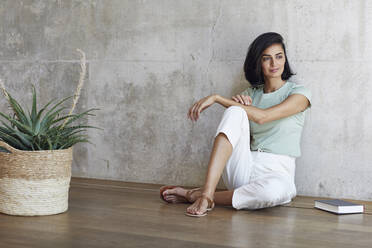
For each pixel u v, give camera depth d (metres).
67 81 3.95
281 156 2.94
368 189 3.12
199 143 3.56
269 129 2.99
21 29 4.09
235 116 2.70
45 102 4.03
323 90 3.20
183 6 3.56
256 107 2.84
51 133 2.52
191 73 3.56
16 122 2.39
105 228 2.21
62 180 2.52
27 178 2.42
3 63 4.13
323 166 3.23
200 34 3.52
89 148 3.91
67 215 2.49
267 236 2.10
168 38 3.62
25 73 4.09
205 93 3.53
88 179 3.85
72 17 3.91
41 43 4.02
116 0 3.76
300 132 3.05
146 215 2.51
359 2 3.09
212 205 2.62
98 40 3.84
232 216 2.52
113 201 2.91
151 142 3.71
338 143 3.18
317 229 2.26
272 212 2.65
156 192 3.29
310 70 3.23
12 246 1.88
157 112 3.68
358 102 3.12
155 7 3.64
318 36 3.20
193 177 3.59
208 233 2.14
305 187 3.29
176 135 3.62
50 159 2.45
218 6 3.46
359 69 3.11
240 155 2.82
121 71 3.78
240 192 2.67
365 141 3.11
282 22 3.28
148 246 1.91
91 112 3.88
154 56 3.67
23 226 2.22
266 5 3.32
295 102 2.90
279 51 3.01
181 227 2.24
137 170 3.76
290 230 2.23
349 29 3.12
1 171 2.45
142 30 3.69
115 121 3.81
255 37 3.36
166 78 3.64
